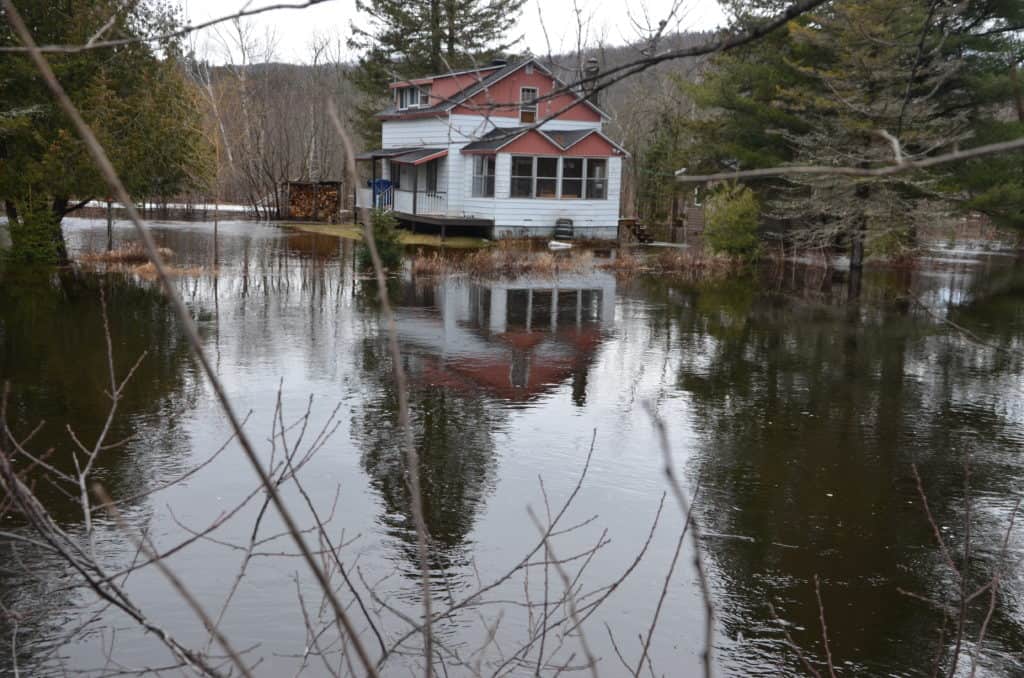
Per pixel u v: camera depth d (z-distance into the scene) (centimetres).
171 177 2511
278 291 2045
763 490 866
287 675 521
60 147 2120
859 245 2638
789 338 1647
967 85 2370
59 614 582
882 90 1791
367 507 787
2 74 2012
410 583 650
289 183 4294
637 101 4262
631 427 1059
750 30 216
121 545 690
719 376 1331
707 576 683
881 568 706
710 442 1012
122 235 3269
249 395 1130
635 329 1709
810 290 2330
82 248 2770
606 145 3372
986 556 732
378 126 4575
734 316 1886
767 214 2862
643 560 706
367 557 687
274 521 748
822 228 2573
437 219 3241
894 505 836
